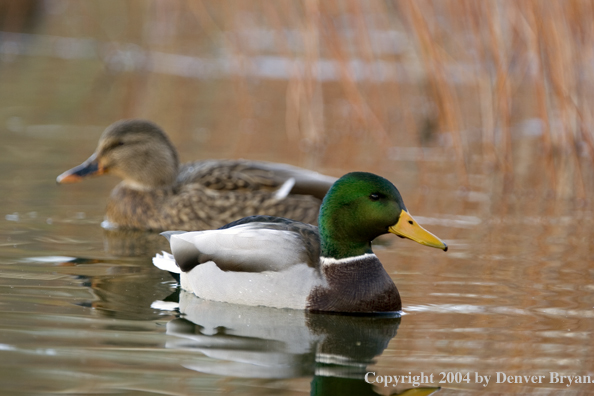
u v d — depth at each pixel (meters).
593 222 13.24
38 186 14.82
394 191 8.94
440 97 18.62
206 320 8.40
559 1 15.82
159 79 28.48
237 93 25.41
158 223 13.00
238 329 8.16
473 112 23.44
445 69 18.27
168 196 13.20
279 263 8.88
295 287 8.83
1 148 17.75
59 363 7.07
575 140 16.86
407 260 10.92
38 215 12.94
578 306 8.97
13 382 6.64
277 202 13.01
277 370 7.14
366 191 8.84
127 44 34.47
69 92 25.66
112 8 41.19
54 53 33.12
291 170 13.58
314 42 19.38
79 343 7.57
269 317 8.57
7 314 8.30
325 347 7.71
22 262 10.33
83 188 14.98
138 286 9.55
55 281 9.57
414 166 17.53
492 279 10.03
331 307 8.74
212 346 7.64
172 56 32.38
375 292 8.77
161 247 11.54
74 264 10.36
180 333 7.96
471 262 10.81
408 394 6.72
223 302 9.06
